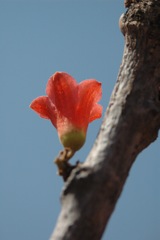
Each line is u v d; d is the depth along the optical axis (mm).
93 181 640
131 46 732
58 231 627
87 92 798
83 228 626
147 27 731
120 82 712
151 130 688
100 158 654
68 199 640
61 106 797
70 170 665
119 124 678
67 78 795
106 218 637
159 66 717
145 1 748
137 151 681
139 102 692
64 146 786
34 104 823
